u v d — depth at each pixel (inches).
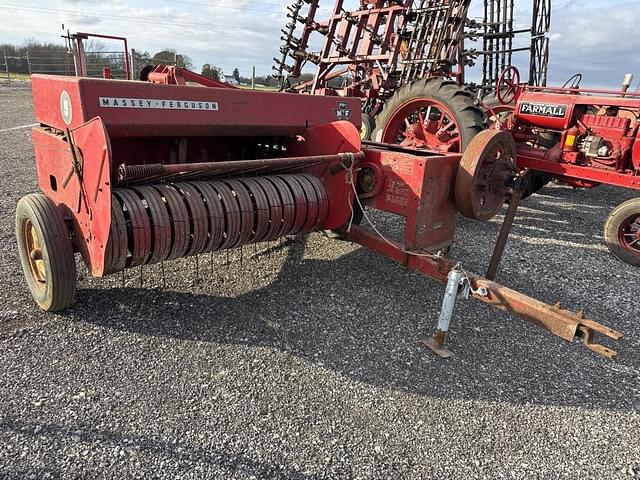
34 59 1127.0
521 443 89.7
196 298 133.6
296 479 77.7
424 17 277.1
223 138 157.8
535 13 364.5
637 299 156.9
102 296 130.0
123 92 108.4
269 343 115.1
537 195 312.8
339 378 104.3
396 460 83.4
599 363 118.2
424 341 120.2
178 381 99.0
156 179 117.8
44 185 131.6
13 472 74.4
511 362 116.0
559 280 168.9
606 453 88.7
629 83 264.4
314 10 373.1
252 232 129.8
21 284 135.2
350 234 151.0
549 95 245.6
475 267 174.7
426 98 229.0
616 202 303.6
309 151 154.9
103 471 75.9
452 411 97.0
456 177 137.6
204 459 79.9
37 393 92.0
